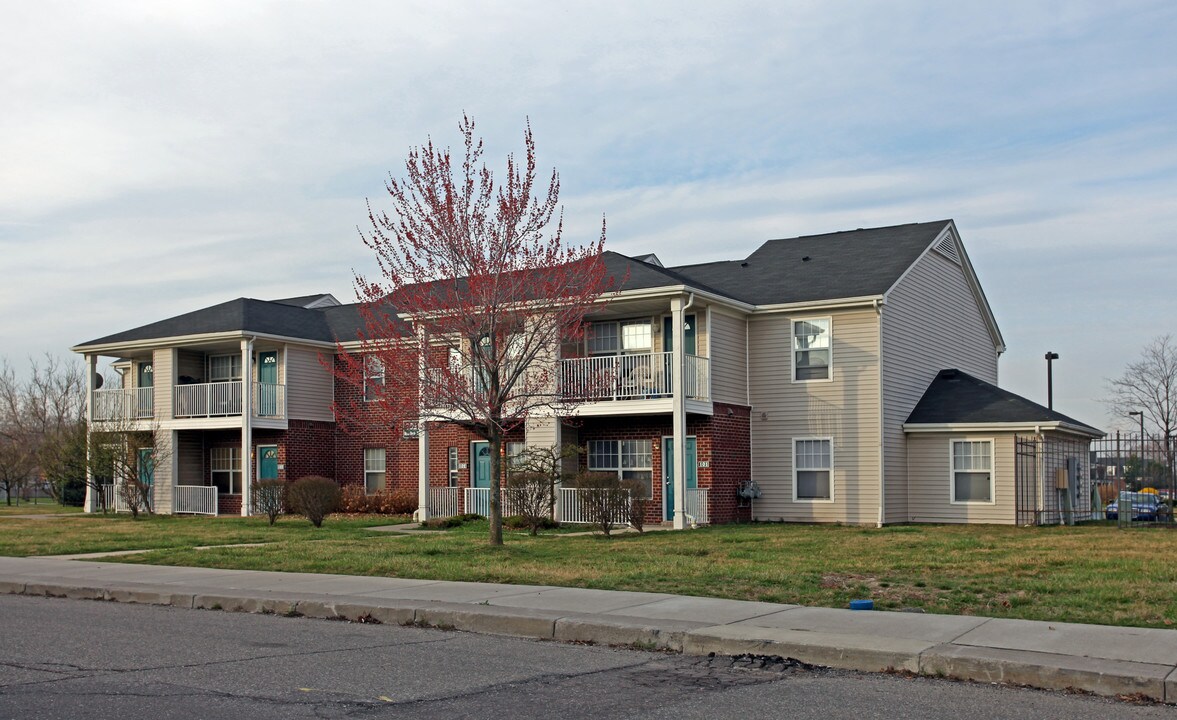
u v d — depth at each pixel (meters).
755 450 27.95
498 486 18.59
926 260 29.78
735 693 8.00
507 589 12.93
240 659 9.28
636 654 9.60
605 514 21.28
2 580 14.58
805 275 28.88
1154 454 25.45
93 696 7.80
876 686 8.27
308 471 33.75
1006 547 17.69
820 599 12.01
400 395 18.44
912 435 27.67
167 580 14.34
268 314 34.34
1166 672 7.99
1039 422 25.88
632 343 27.50
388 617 11.48
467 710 7.41
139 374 36.16
